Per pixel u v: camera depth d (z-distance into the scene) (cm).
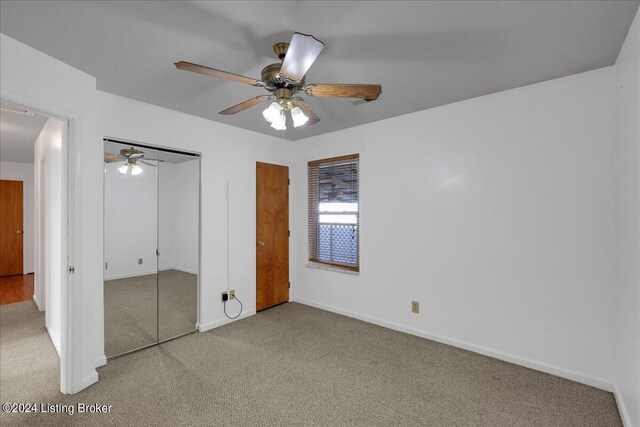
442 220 297
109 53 197
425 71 223
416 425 186
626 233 187
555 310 238
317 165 410
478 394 216
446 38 182
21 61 183
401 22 167
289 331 328
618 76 205
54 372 244
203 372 244
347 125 360
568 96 232
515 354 257
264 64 212
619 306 204
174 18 162
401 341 302
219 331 328
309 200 418
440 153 297
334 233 394
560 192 236
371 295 352
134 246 291
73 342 215
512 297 258
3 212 597
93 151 229
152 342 297
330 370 248
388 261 337
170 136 301
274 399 210
